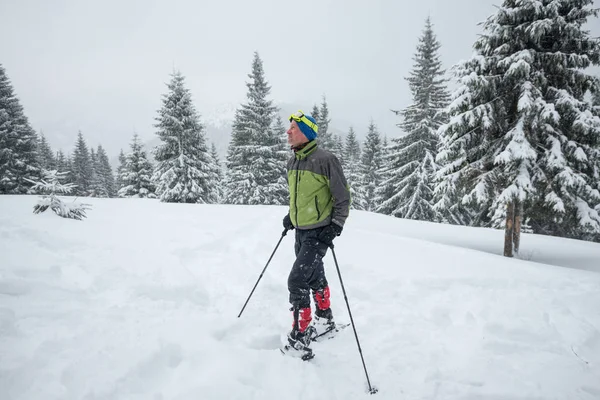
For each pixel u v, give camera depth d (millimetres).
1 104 26703
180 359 2285
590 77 9781
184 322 2703
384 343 2914
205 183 26203
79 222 5742
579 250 11984
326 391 2168
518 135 9797
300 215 2785
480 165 11023
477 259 5316
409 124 22406
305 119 2703
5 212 6340
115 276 3482
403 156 22672
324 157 2668
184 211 9070
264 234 6129
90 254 4027
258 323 2994
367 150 35125
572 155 9664
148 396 1895
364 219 15562
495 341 2877
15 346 2080
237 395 1938
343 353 2754
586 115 9328
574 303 3621
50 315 2529
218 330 2658
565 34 9781
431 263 4996
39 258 3646
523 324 3123
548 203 10070
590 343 2898
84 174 53469
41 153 48625
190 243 5117
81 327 2439
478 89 10086
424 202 20984
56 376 1890
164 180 24609
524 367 2562
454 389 2303
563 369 2529
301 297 2646
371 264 4836
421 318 3389
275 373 2238
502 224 15906
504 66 10008
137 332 2469
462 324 3277
